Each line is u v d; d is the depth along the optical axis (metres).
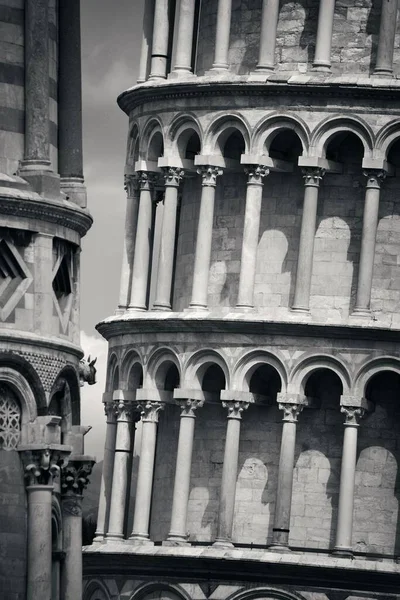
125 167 77.94
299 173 75.06
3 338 32.56
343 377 72.62
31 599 32.47
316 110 73.44
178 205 78.56
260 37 74.50
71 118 34.59
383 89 72.81
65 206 33.25
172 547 73.12
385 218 74.38
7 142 33.16
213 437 75.38
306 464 74.19
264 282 74.81
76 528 34.31
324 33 73.62
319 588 71.12
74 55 34.66
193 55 77.31
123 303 77.31
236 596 71.88
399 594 70.81
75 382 34.16
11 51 33.25
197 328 73.81
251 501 74.44
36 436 32.72
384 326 72.19
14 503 32.62
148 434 75.38
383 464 73.75
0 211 32.69
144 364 75.38
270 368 74.44
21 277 33.00
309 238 73.38
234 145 75.44
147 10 77.50
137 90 76.31
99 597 75.12
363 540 73.50
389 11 73.56
